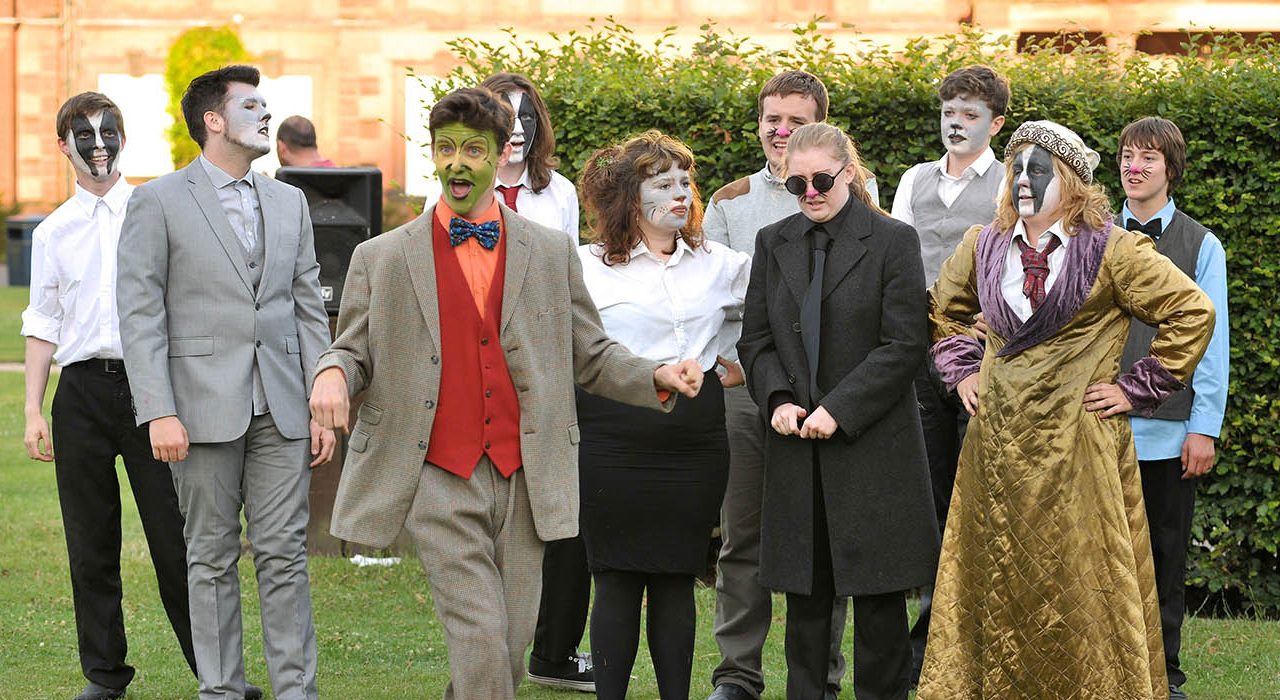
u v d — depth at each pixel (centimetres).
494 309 488
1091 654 523
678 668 562
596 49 908
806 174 553
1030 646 529
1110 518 526
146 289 574
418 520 478
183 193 586
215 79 590
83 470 631
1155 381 524
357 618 777
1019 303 538
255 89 594
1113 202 820
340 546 905
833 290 556
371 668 690
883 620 562
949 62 858
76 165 631
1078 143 530
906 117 841
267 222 597
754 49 888
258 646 727
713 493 564
